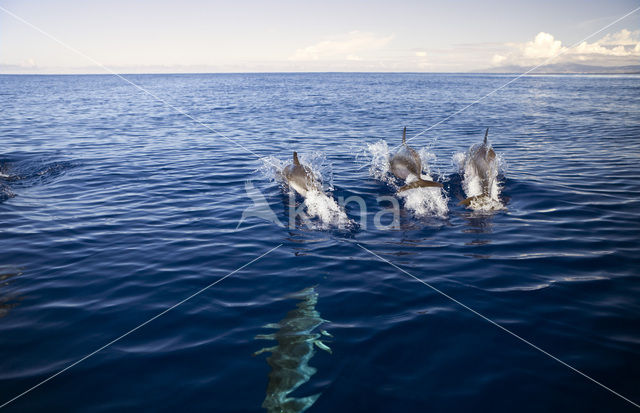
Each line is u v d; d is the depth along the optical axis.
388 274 5.51
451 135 18.08
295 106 35.09
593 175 10.44
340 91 63.53
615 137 17.03
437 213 7.95
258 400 3.21
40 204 8.43
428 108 33.16
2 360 3.70
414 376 3.48
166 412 3.09
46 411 3.10
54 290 5.01
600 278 5.22
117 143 16.23
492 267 5.64
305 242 6.70
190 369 3.59
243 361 3.70
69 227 7.17
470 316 4.43
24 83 111.12
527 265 5.67
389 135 18.11
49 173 11.08
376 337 4.05
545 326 4.21
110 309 4.60
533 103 37.91
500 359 3.70
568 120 23.84
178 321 4.38
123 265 5.76
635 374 3.46
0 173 10.88
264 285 5.23
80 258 5.95
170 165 12.18
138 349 3.88
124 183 10.16
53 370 3.57
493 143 15.80
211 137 17.78
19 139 16.95
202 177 10.77
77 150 14.62
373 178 10.47
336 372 3.53
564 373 3.49
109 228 7.17
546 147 14.84
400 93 57.75
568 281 5.16
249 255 6.17
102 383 3.42
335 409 3.10
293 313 4.54
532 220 7.46
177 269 5.66
